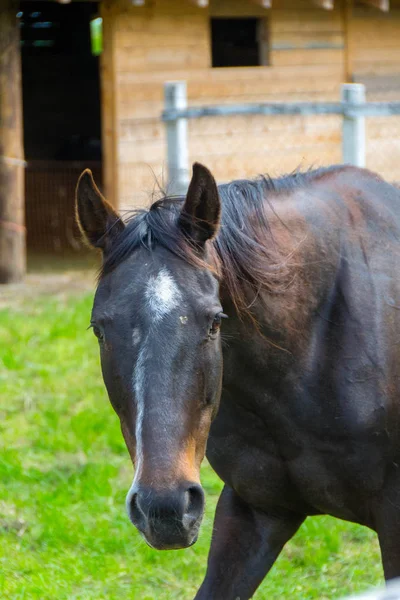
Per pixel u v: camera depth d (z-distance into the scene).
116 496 8.32
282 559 7.31
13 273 15.74
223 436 4.97
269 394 4.75
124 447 9.36
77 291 15.16
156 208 4.29
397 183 6.03
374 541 7.61
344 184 5.29
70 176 20.00
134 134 16.08
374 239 5.07
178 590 6.84
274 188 5.01
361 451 4.72
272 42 16.77
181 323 3.90
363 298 4.85
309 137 16.97
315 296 4.76
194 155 16.22
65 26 22.56
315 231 4.88
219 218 4.20
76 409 10.34
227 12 16.42
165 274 4.02
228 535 5.11
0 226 15.64
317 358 4.74
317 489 4.88
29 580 6.82
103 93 16.20
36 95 22.50
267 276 4.53
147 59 16.03
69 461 9.09
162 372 3.83
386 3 16.36
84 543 7.50
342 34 17.28
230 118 16.33
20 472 8.71
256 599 6.59
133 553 7.42
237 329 4.52
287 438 4.80
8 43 15.27
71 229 19.94
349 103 11.60
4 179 15.52
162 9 15.98
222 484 8.51
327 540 7.48
